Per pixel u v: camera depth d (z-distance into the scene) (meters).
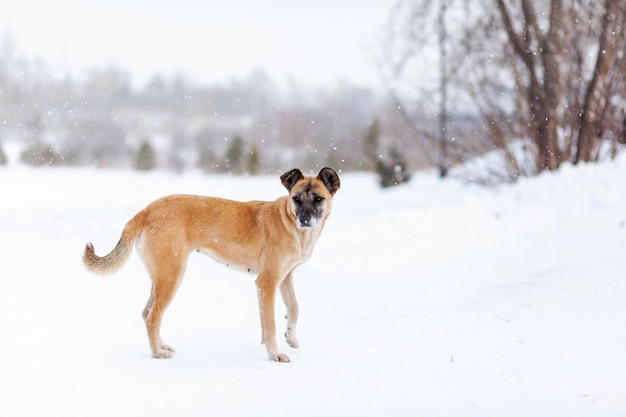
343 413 4.66
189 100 47.81
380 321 7.51
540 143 16.41
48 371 5.47
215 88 49.81
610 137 16.89
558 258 10.23
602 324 6.77
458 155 18.84
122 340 6.65
